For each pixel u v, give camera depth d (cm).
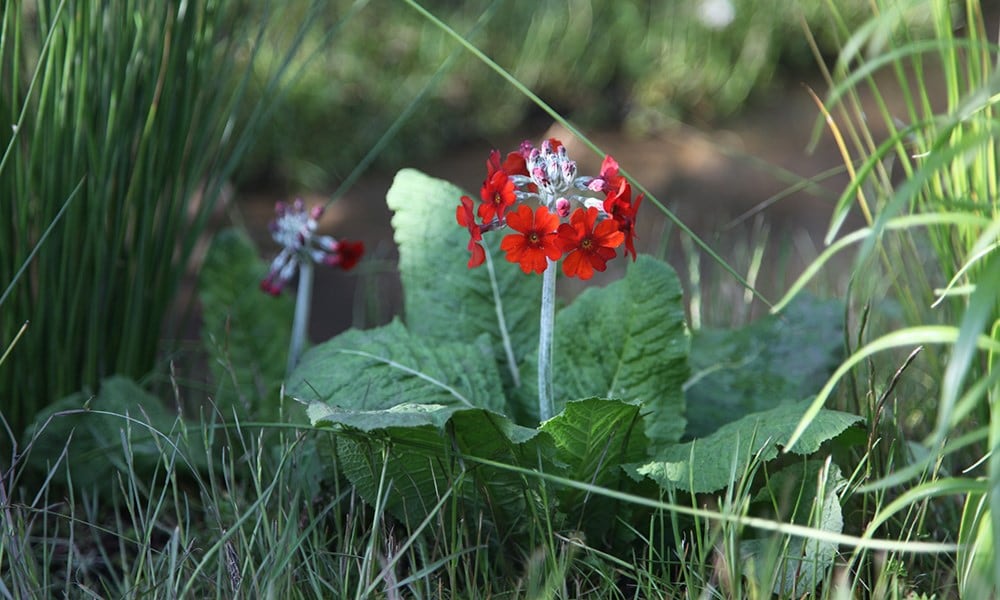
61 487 104
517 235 90
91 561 98
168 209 107
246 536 95
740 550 92
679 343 99
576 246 90
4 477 94
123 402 103
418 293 106
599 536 98
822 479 90
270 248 152
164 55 104
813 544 91
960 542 89
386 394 98
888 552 94
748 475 92
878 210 103
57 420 102
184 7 104
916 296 118
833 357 105
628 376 100
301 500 98
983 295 76
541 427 93
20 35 100
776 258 146
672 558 96
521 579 92
